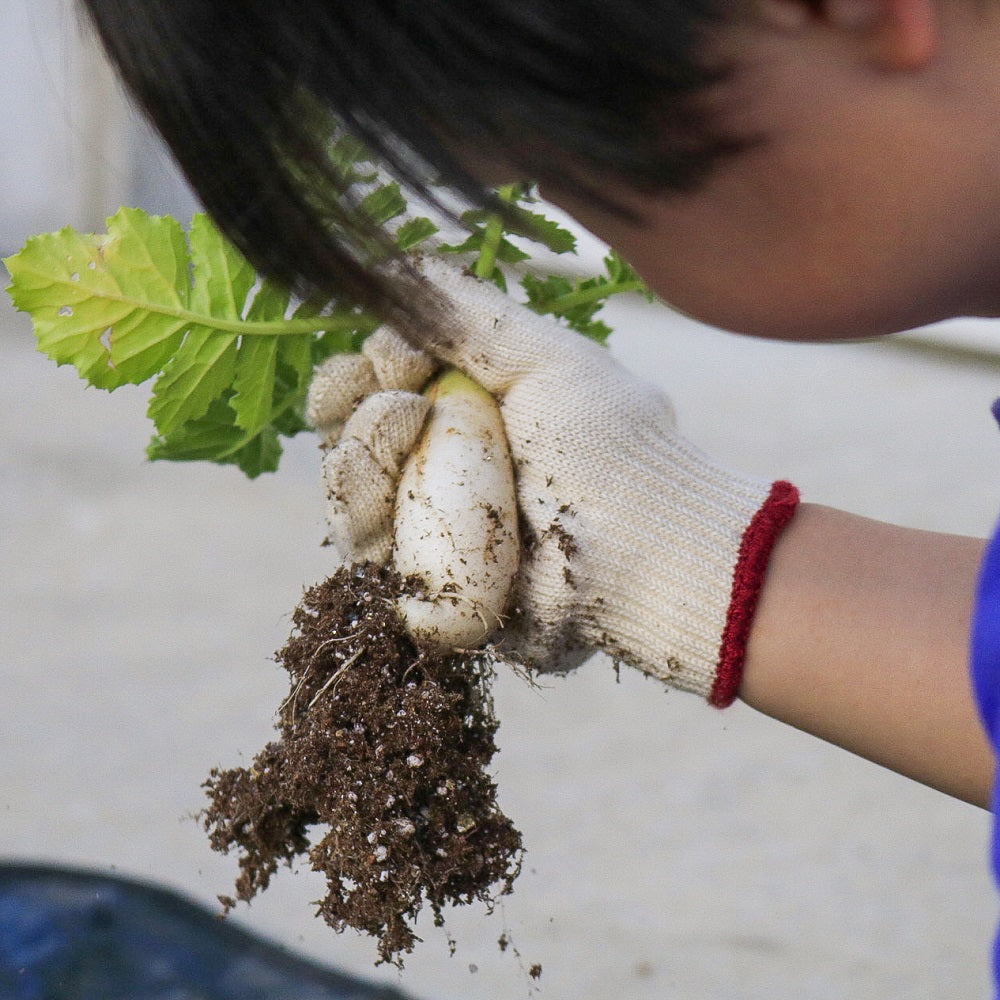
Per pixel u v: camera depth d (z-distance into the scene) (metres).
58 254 1.29
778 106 1.12
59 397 4.13
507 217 1.13
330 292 1.16
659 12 1.10
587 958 1.83
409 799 1.25
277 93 1.13
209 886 1.94
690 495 1.28
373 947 1.84
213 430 1.35
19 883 1.50
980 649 1.11
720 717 2.50
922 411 4.27
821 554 1.27
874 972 1.80
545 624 1.28
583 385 1.29
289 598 2.86
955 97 1.12
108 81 5.02
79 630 2.69
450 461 1.28
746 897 1.98
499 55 1.11
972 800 1.24
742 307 1.15
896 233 1.13
